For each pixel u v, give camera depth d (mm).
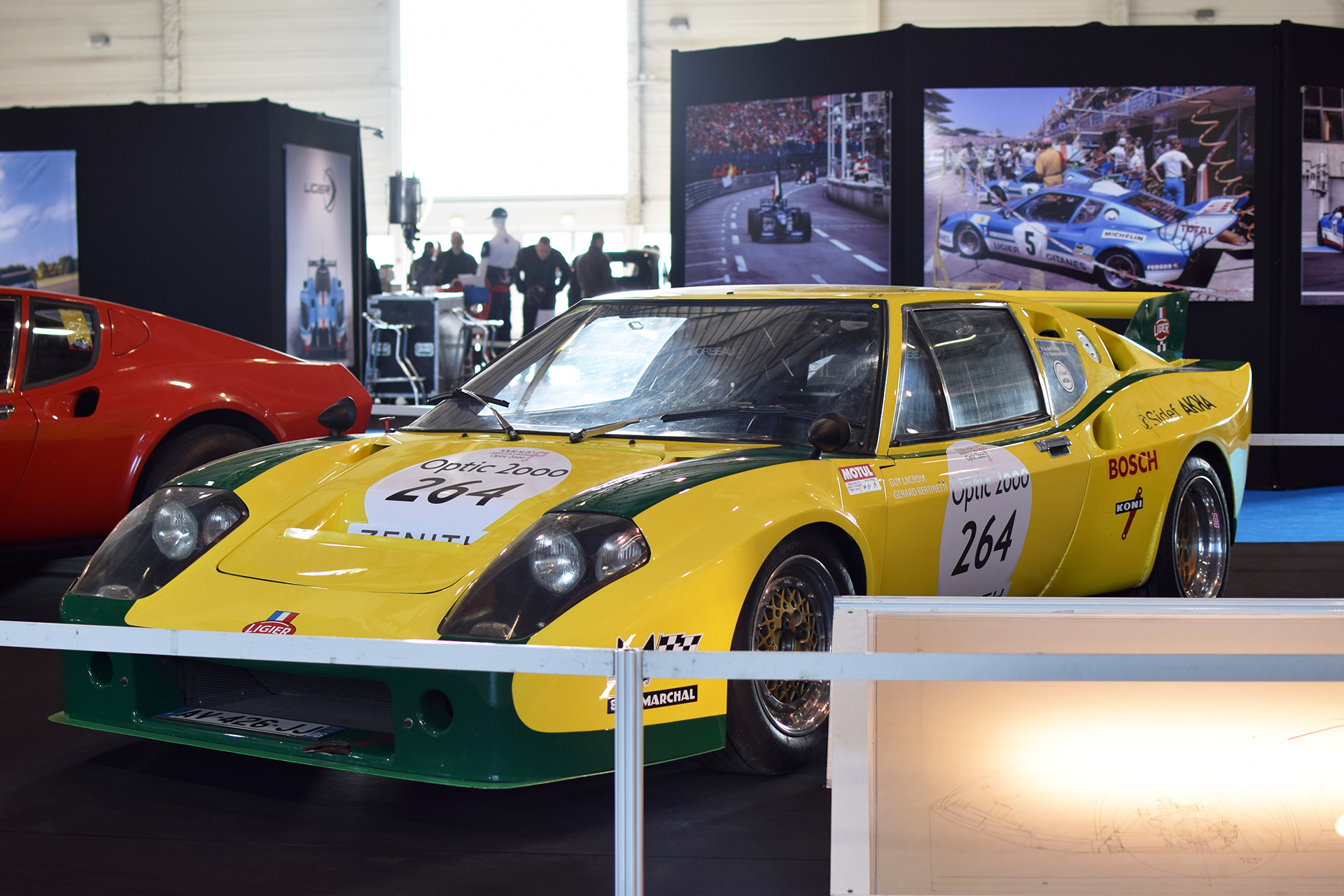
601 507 2816
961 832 2160
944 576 3482
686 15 21031
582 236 22047
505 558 2758
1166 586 4410
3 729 3537
